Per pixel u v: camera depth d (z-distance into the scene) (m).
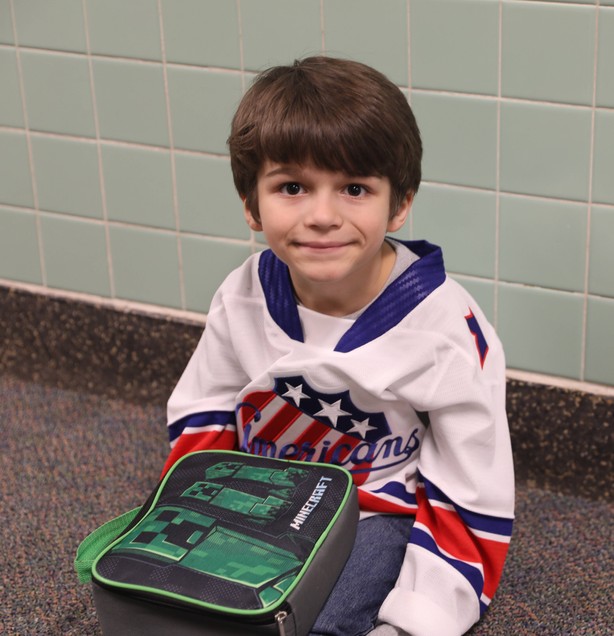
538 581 1.52
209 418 1.44
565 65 1.50
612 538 1.61
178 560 1.20
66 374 2.09
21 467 1.82
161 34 1.74
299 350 1.34
